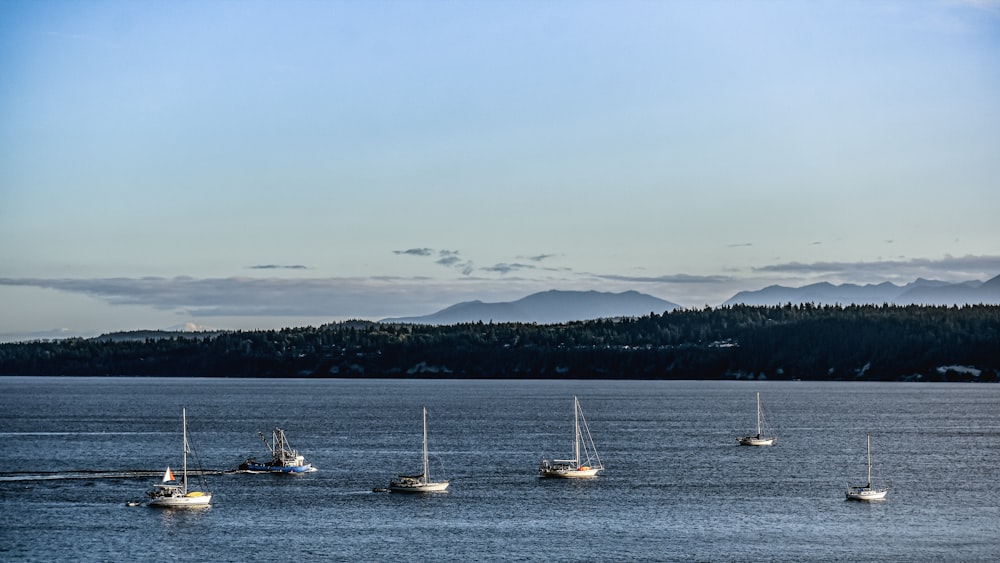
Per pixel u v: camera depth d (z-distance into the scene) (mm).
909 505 183250
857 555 147625
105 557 146625
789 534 160000
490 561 144500
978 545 153125
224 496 191000
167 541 155000
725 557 146500
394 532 161000
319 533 160250
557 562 143875
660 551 149750
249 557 146625
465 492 196250
